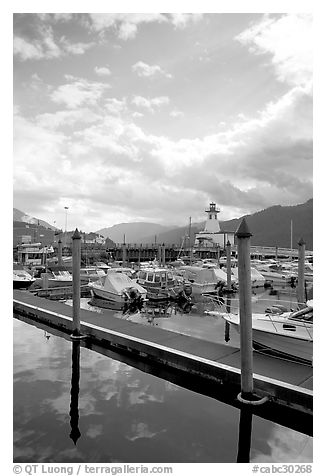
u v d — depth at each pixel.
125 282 19.62
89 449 5.72
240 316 7.01
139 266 36.00
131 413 6.86
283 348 8.88
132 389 7.99
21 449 5.72
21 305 15.61
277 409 6.83
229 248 22.58
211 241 62.62
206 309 17.88
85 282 26.42
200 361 8.27
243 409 6.89
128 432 6.20
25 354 10.32
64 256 47.00
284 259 51.22
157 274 21.44
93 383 8.27
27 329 13.12
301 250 16.05
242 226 6.87
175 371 8.73
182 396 7.64
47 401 7.32
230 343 11.45
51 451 5.67
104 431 6.22
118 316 16.20
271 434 6.23
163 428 6.34
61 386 8.09
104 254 55.00
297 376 7.70
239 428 6.38
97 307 18.75
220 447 5.82
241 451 5.71
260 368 8.18
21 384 8.20
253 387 7.20
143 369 9.24
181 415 6.81
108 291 19.17
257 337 9.27
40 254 40.91
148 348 9.44
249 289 6.93
